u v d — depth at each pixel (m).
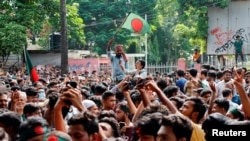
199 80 14.39
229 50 36.56
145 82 7.78
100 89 11.52
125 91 9.28
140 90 7.82
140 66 14.22
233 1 36.41
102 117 7.24
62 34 29.09
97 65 44.38
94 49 56.47
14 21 34.12
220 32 36.94
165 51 62.62
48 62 43.34
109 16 58.41
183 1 38.12
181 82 15.25
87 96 10.77
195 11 37.94
